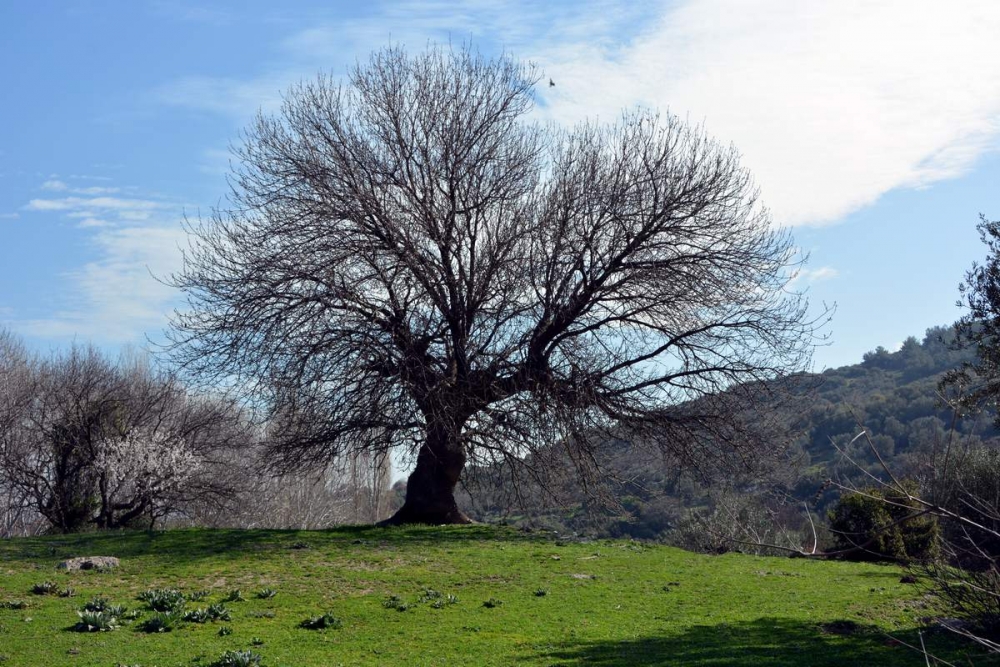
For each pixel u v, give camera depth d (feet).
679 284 67.87
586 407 64.80
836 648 34.47
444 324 69.00
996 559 24.81
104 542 59.16
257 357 63.67
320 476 73.82
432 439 68.80
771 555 65.67
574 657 32.99
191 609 39.50
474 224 72.69
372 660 32.27
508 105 75.36
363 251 66.44
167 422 107.76
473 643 35.17
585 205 69.67
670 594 46.42
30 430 106.42
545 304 67.10
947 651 33.14
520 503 73.00
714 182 70.49
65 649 32.09
